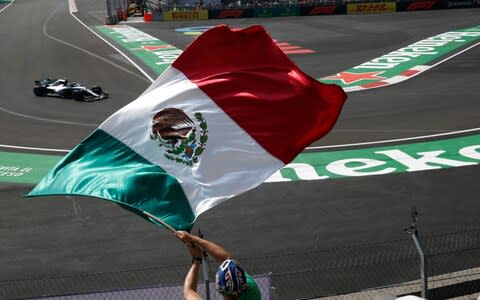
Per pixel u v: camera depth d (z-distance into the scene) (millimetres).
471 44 41750
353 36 47031
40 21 59969
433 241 13836
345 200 16766
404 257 13031
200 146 6879
